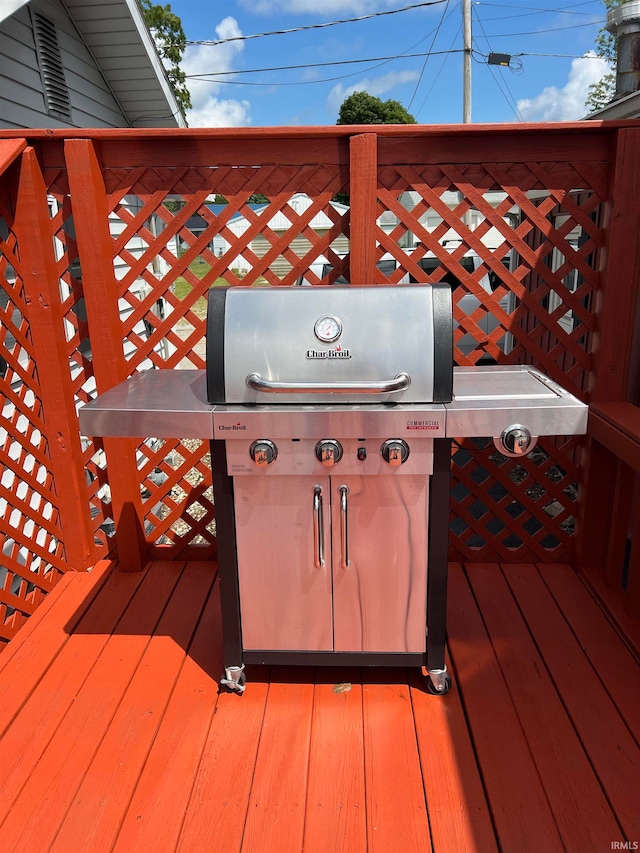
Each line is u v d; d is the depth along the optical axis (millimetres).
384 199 2480
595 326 2568
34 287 2516
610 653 2215
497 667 2156
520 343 2635
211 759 1800
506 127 2301
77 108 4680
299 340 1759
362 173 2408
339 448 1750
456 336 2641
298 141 2441
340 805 1644
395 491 1821
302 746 1838
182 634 2385
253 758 1800
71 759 1812
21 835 1586
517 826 1566
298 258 2576
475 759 1782
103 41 4727
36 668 2199
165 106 5656
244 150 2453
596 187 2430
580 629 2354
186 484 2850
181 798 1679
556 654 2215
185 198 2607
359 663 2004
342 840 1547
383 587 1913
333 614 1950
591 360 2611
